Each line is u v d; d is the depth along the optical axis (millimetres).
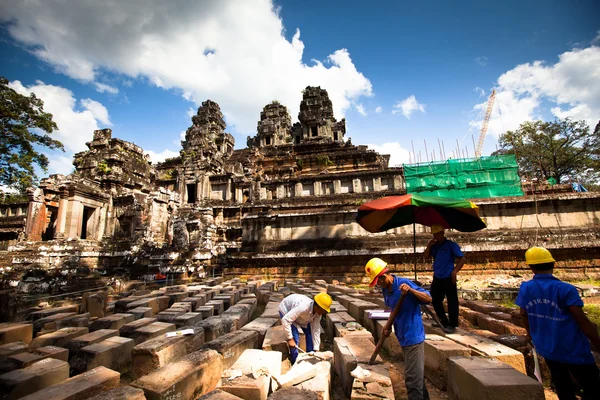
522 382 4004
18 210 37906
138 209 28891
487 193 23188
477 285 16281
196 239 26641
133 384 4578
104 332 7328
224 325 8211
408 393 4605
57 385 4621
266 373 4961
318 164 44625
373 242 21141
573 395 4180
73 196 26594
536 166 40500
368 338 6438
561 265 17625
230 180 35938
